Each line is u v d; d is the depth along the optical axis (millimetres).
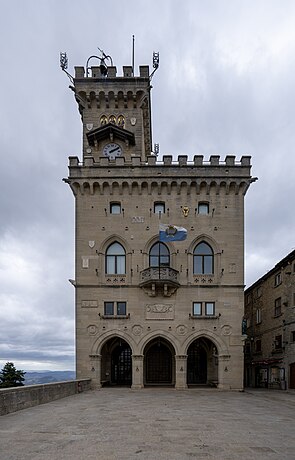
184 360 39219
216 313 40125
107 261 41656
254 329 56219
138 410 22406
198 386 41906
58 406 24141
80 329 40125
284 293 44125
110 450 12695
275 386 45938
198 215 41719
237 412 22250
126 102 47406
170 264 41094
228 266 40906
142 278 40469
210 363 43750
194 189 42031
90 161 42250
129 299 40406
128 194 42062
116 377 44625
